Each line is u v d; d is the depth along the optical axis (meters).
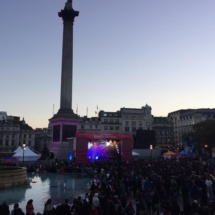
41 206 22.23
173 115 158.38
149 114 145.75
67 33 78.19
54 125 74.31
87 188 31.56
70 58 76.75
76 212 14.20
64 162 56.12
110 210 14.41
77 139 58.31
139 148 85.50
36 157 58.88
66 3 81.12
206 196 19.62
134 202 22.20
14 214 12.92
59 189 31.00
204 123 95.25
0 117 171.88
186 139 103.25
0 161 55.38
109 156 61.03
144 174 29.08
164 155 71.94
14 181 32.03
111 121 141.12
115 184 22.75
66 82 75.12
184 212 15.17
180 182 24.28
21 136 159.12
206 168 33.84
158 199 17.70
